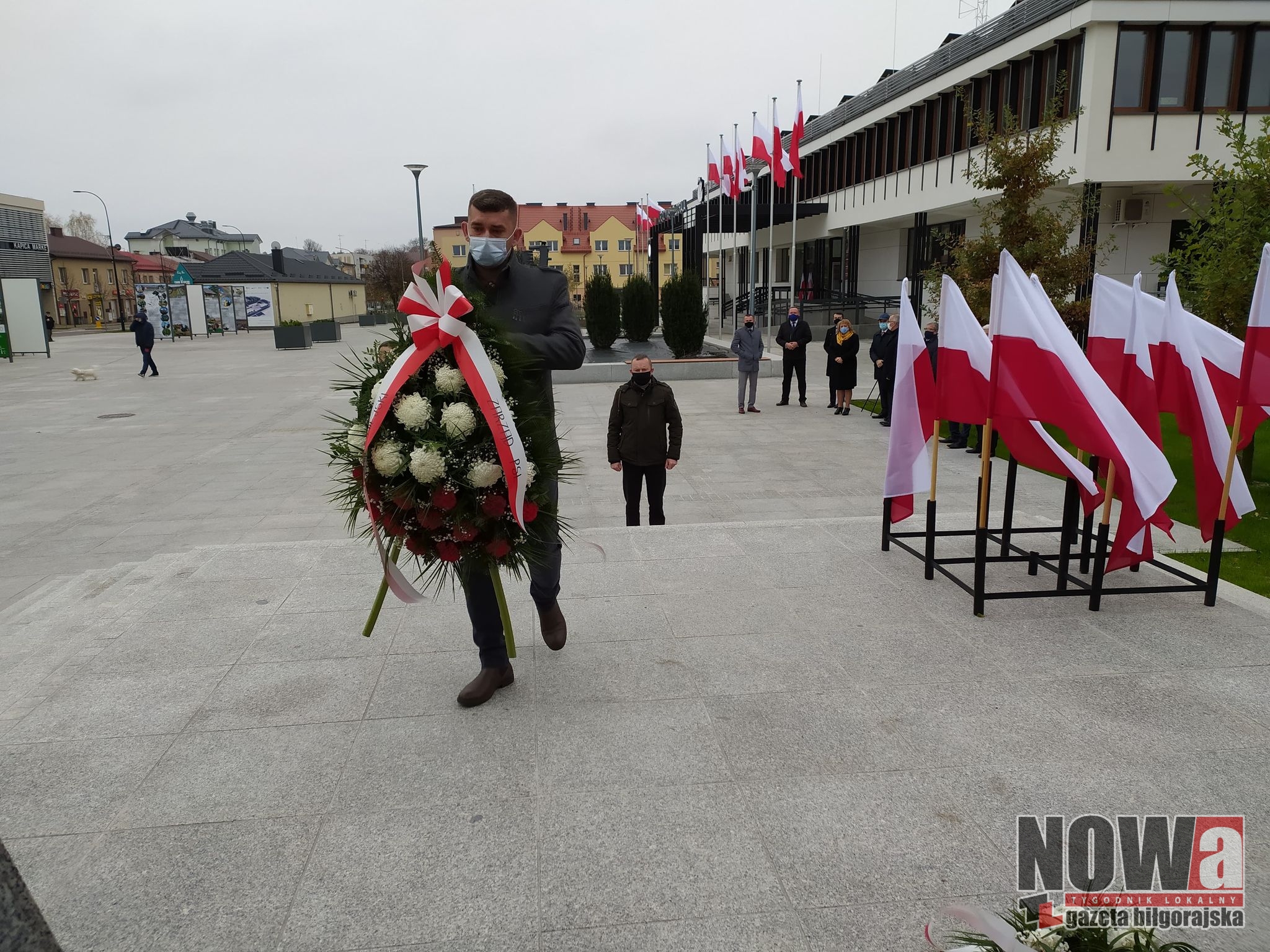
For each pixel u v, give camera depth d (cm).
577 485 975
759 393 1806
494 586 317
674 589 476
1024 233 1105
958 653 387
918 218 2816
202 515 877
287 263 7119
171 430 1424
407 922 226
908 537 539
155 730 328
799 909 228
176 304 4572
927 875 240
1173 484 405
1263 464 947
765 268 4881
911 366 503
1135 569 520
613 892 236
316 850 256
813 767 295
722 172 3031
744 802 275
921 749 305
